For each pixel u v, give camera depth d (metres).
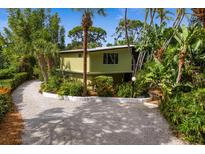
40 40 21.08
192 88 12.22
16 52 23.34
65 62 23.69
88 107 13.23
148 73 14.91
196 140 7.78
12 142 7.64
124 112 11.97
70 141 7.85
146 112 11.97
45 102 14.76
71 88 16.03
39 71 28.83
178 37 12.85
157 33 18.56
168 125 9.62
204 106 8.70
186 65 13.52
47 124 9.70
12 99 15.61
